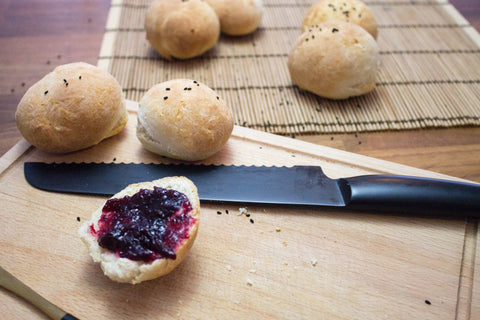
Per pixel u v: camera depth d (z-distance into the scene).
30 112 0.29
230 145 0.33
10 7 0.50
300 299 0.25
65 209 0.28
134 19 0.50
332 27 0.39
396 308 0.25
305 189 0.29
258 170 0.31
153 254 0.24
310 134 0.38
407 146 0.37
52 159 0.31
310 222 0.28
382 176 0.29
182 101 0.30
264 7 0.54
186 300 0.25
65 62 0.43
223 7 0.46
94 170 0.30
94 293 0.25
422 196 0.28
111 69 0.43
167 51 0.43
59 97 0.29
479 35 0.49
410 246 0.28
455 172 0.35
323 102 0.41
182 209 0.26
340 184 0.30
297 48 0.40
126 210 0.26
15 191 0.29
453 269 0.27
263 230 0.28
